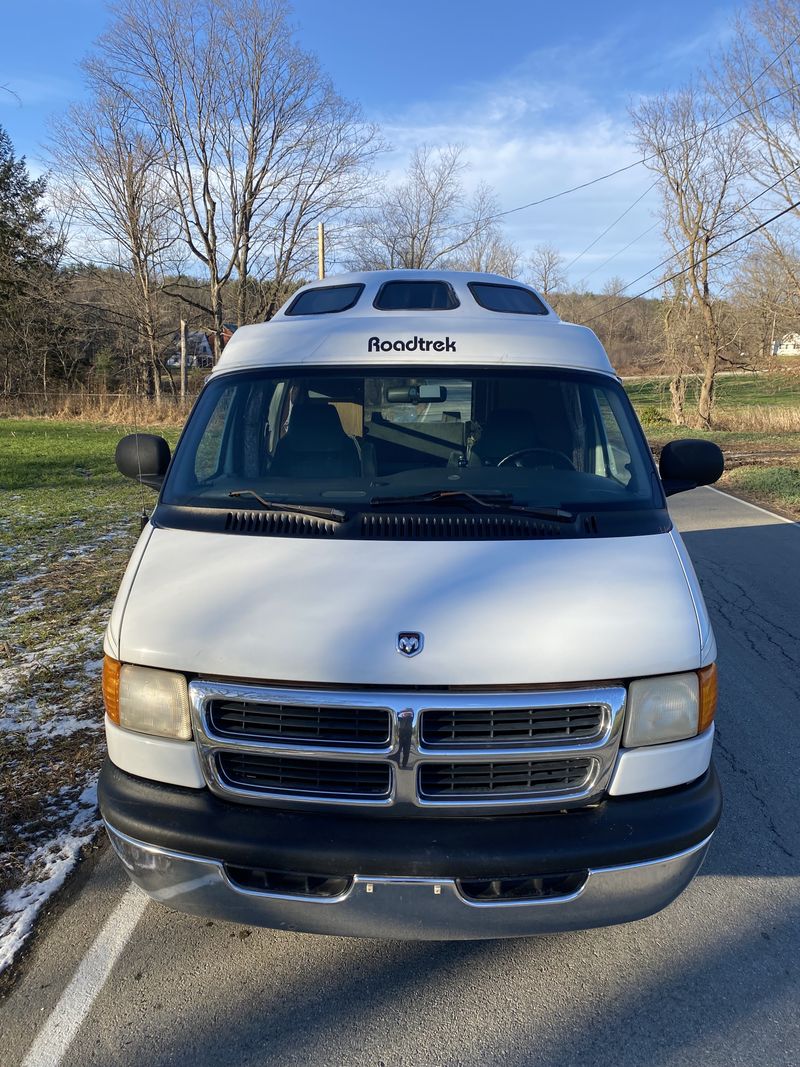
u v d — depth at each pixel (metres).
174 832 2.52
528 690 2.49
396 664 2.47
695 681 2.63
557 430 3.61
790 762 4.48
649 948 3.03
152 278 40.94
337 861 2.44
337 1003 2.76
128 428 30.91
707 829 2.60
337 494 3.24
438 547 2.86
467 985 2.84
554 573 2.75
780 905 3.27
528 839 2.46
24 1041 2.59
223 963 2.94
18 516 12.06
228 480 3.38
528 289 4.65
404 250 49.84
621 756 2.54
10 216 45.25
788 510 13.45
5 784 4.14
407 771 2.47
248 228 40.22
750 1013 2.71
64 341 47.84
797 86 28.53
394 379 3.62
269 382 3.65
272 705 2.52
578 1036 2.62
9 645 6.23
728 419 33.28
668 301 35.78
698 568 9.07
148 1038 2.60
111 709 2.70
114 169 37.62
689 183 33.41
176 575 2.81
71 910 3.21
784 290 31.78
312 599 2.64
